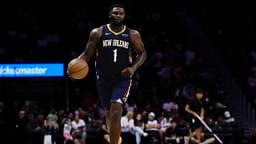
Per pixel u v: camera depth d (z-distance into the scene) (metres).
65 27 21.77
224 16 23.70
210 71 19.77
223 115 16.23
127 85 6.27
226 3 24.14
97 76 6.34
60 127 14.16
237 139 15.25
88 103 17.16
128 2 23.75
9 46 20.12
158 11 23.81
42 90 17.95
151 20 23.12
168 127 14.64
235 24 23.27
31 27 21.50
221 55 20.41
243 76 19.58
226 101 17.62
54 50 19.86
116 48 6.19
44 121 14.38
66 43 20.77
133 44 6.27
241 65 20.23
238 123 16.30
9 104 16.33
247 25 23.14
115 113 6.06
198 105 13.30
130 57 6.30
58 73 17.28
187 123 14.70
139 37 6.28
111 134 6.05
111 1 23.31
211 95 17.86
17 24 21.56
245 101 16.69
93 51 6.25
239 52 21.19
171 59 20.48
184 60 20.47
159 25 22.83
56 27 21.70
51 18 22.14
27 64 17.14
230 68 19.62
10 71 17.03
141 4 23.80
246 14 23.72
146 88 18.83
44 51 19.77
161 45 21.41
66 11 22.59
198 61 20.44
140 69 19.86
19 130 14.11
